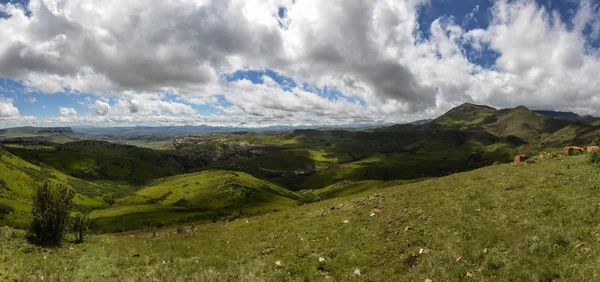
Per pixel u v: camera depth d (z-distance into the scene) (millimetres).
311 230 25500
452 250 16094
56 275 17812
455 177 34500
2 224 135500
